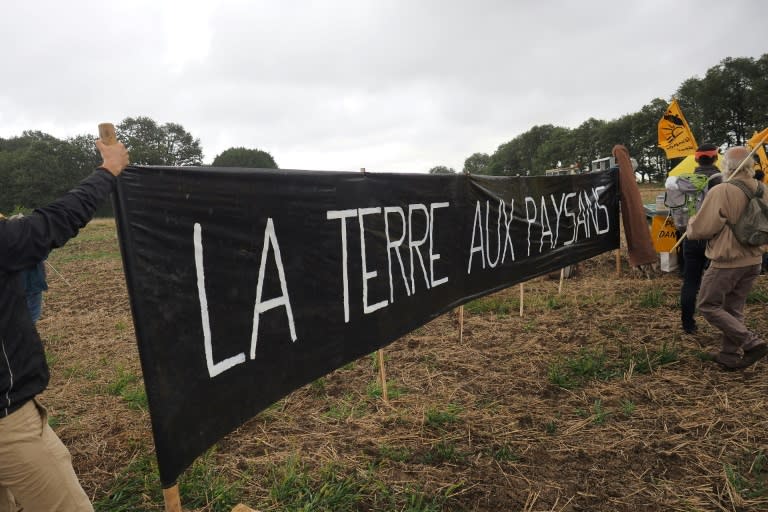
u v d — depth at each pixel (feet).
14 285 5.10
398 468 9.26
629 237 23.03
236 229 7.11
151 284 5.82
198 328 6.48
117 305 24.76
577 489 8.57
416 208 11.98
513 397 12.12
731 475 8.58
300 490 8.51
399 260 11.43
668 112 27.43
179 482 8.72
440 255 13.12
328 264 9.16
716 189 12.15
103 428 11.23
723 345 13.01
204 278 6.58
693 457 9.33
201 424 6.48
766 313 16.98
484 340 16.37
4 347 4.95
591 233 21.99
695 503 8.05
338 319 9.48
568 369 13.51
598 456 9.53
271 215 7.77
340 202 9.42
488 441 10.16
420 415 11.27
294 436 10.46
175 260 6.15
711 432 10.14
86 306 24.90
